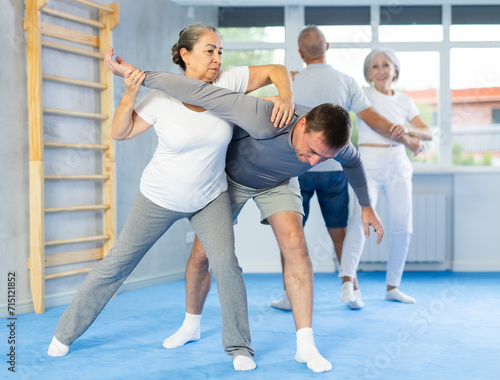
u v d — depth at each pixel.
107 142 3.75
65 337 2.18
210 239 1.98
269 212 2.11
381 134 3.15
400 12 4.80
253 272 4.77
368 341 2.43
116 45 3.86
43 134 3.31
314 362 1.98
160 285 4.15
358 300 3.12
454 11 4.83
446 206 4.80
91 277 2.11
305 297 2.05
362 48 4.77
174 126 1.87
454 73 4.86
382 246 4.65
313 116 1.76
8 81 3.17
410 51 4.82
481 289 3.84
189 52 1.92
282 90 1.93
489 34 4.82
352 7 4.81
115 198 3.78
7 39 3.16
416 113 3.54
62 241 3.42
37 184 3.20
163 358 2.16
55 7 3.45
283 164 1.99
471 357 2.18
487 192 4.73
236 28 4.90
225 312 2.00
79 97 3.62
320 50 3.09
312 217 4.70
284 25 4.84
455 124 4.91
